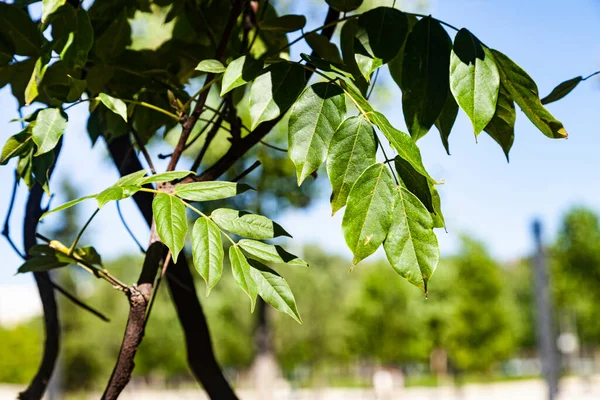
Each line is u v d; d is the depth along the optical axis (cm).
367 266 1688
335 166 60
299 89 62
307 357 1766
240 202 545
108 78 79
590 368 2477
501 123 68
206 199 62
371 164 60
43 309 85
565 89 70
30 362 1886
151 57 82
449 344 1564
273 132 533
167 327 1662
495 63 64
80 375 1703
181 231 59
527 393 1648
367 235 59
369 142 60
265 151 542
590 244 1603
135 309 65
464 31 64
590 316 1747
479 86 63
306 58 63
